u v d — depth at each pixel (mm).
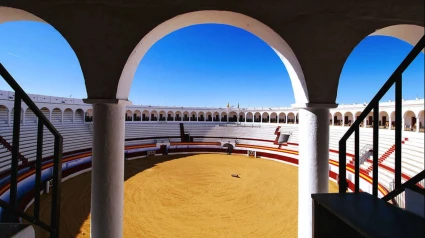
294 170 18891
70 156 17016
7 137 15688
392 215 1458
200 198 11680
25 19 2738
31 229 1572
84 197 11203
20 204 9719
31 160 14562
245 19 2668
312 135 2818
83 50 2496
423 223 1353
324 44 2645
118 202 2664
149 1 2469
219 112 38500
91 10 2463
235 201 11289
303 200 2904
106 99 2508
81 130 24547
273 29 2602
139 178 15234
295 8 2600
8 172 11875
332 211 1564
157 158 23719
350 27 2625
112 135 2590
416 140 15711
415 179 1603
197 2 2471
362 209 1551
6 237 1391
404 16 2586
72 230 7934
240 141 29703
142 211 9805
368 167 14656
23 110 18719
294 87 3195
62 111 23734
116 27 2482
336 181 15203
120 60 2500
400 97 1814
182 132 32594
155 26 2484
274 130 30672
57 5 2455
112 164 2596
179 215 9484
